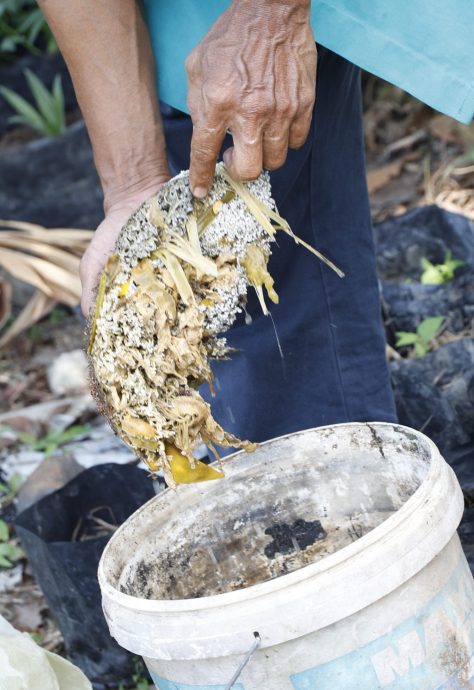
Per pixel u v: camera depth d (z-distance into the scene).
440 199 3.83
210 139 1.45
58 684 1.66
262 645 1.30
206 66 1.45
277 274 2.00
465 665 1.41
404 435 1.58
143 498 2.33
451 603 1.40
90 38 1.79
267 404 2.10
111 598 1.42
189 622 1.32
